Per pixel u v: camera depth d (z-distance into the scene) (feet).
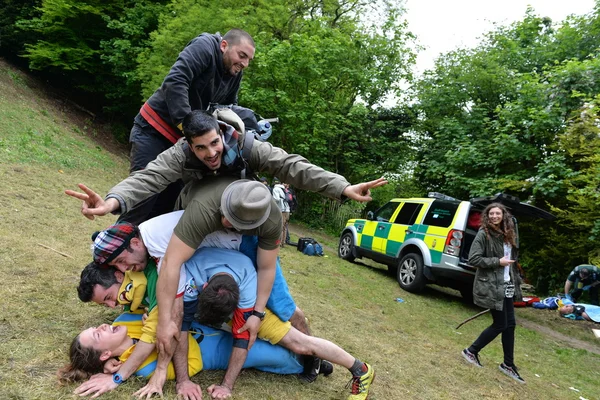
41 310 10.43
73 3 55.21
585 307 27.35
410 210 29.71
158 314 7.80
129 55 56.90
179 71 9.64
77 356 7.87
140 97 59.72
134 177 7.93
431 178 46.50
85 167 36.99
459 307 25.71
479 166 38.50
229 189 7.66
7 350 8.43
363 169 55.52
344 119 52.19
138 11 57.82
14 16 61.87
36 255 14.12
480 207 25.63
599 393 15.29
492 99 45.42
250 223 7.63
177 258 7.70
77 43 59.11
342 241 35.96
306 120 49.21
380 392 10.84
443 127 44.24
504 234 15.28
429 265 25.91
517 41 49.34
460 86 46.09
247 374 9.67
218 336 9.22
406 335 17.31
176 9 51.83
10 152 31.73
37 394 7.28
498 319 14.99
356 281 26.66
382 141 58.90
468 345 17.90
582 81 32.55
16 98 50.37
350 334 15.33
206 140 7.36
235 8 50.70
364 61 58.34
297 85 49.57
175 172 8.09
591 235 29.76
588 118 29.76
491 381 13.93
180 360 8.30
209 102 10.92
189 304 8.22
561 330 24.91
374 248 31.55
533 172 34.83
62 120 52.44
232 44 10.54
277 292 9.04
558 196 32.48
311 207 54.54
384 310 21.02
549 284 34.94
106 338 8.03
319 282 23.58
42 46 57.98
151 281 8.27
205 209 7.66
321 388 10.00
